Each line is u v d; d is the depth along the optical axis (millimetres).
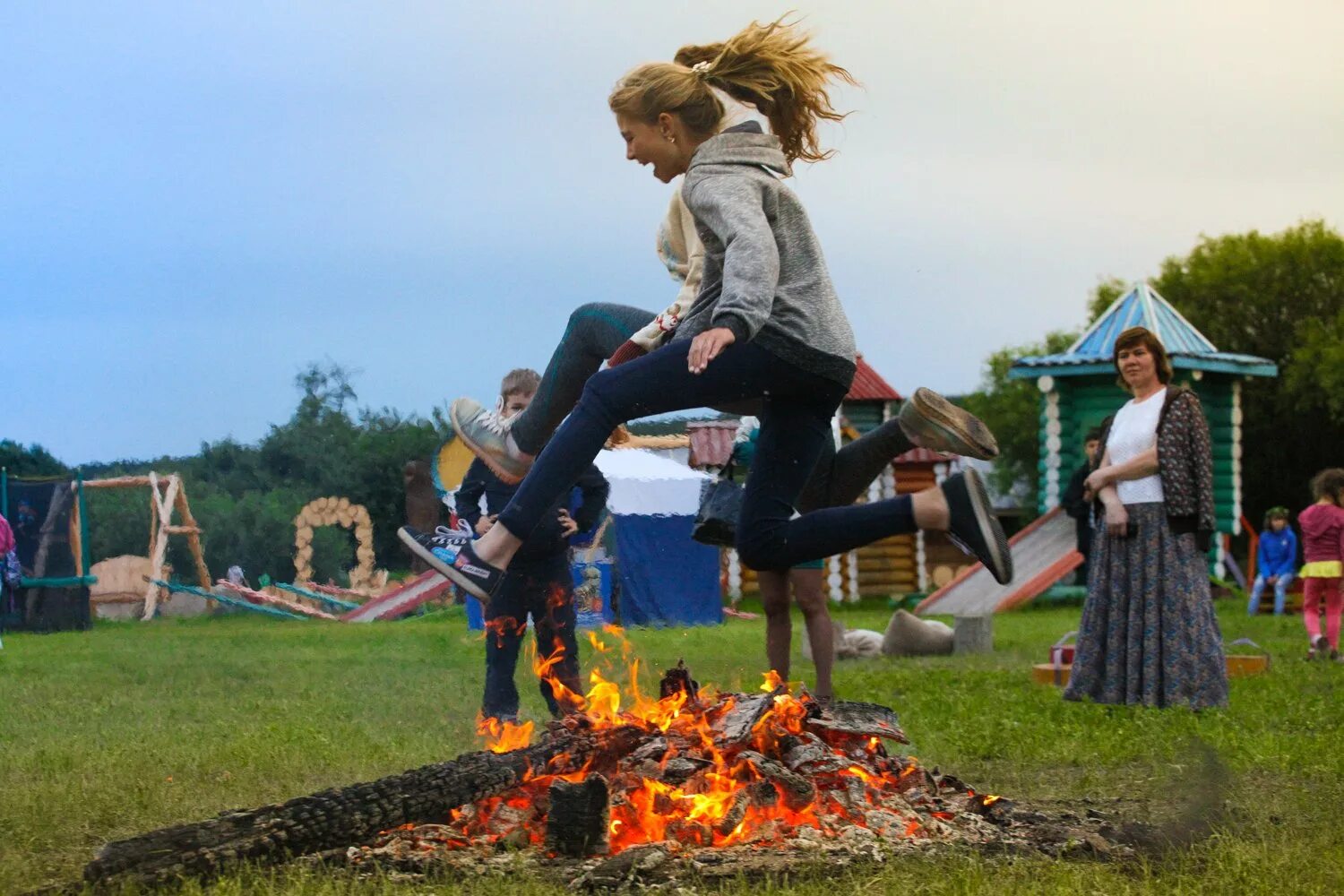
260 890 3430
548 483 4484
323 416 31859
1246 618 19578
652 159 4867
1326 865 3723
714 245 4723
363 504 31688
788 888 3502
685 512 20078
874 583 30688
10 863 3926
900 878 3549
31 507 21672
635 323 5551
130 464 31188
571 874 3682
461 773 4039
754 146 4723
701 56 5023
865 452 5617
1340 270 49719
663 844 3779
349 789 3865
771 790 4090
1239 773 5430
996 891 3420
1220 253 52000
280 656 13531
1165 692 7922
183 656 13656
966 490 4719
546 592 6863
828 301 4680
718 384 4523
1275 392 47625
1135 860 3861
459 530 6875
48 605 21125
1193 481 8031
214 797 4988
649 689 8297
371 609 25344
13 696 9367
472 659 12914
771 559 4785
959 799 4449
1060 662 9703
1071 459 25578
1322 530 12336
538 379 6988
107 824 4543
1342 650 12875
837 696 8633
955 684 9555
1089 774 5453
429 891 3496
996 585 23656
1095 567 8289
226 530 29766
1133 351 8438
